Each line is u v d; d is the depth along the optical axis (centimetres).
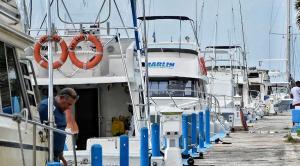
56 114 1330
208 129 3073
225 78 5597
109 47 2036
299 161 2455
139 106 1978
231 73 5725
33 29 1934
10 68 1183
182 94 3509
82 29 2005
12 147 1091
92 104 2034
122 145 1529
